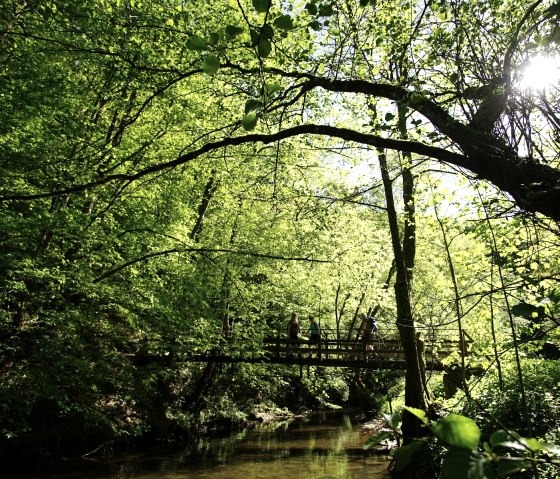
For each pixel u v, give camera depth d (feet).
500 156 10.41
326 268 58.54
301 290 70.33
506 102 10.50
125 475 37.76
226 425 64.75
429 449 25.31
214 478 37.06
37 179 30.53
